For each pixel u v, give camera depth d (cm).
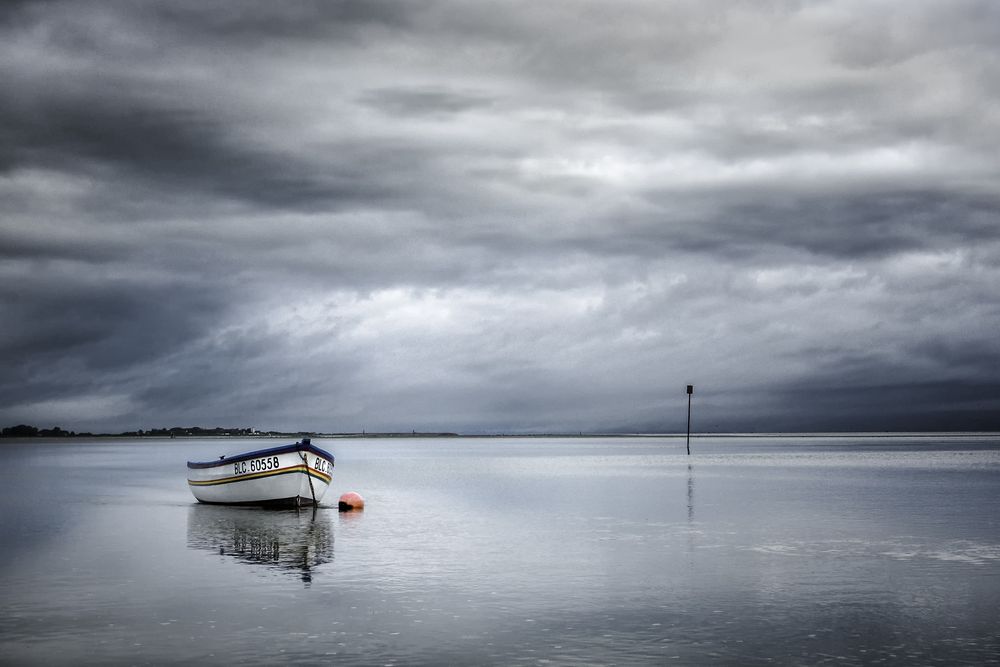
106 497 6241
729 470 9919
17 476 9519
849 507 5150
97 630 2148
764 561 3141
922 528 4084
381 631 2136
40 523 4409
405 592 2583
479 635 2100
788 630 2147
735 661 1902
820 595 2544
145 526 4262
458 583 2719
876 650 1980
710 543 3597
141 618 2262
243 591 2602
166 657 1930
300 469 4959
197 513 4903
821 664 1881
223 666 1866
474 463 13812
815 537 3781
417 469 11350
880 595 2541
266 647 2002
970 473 8975
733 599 2489
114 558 3234
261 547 3516
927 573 2895
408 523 4369
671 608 2377
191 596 2528
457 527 4188
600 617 2278
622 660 1908
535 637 2086
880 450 18988
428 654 1948
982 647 2002
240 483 5200
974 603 2434
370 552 3362
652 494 6247
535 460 15050
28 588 2655
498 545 3544
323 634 2109
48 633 2123
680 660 1909
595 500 5753
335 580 2772
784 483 7425
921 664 1880
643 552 3353
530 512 4931
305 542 3653
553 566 3031
